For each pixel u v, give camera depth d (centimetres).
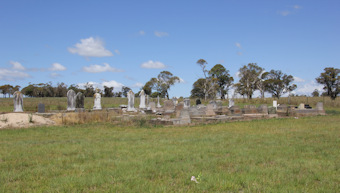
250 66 7725
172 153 909
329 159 840
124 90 10650
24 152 926
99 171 703
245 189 573
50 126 1734
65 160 816
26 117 1830
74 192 548
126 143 1112
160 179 636
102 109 2803
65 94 8150
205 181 621
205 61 7625
